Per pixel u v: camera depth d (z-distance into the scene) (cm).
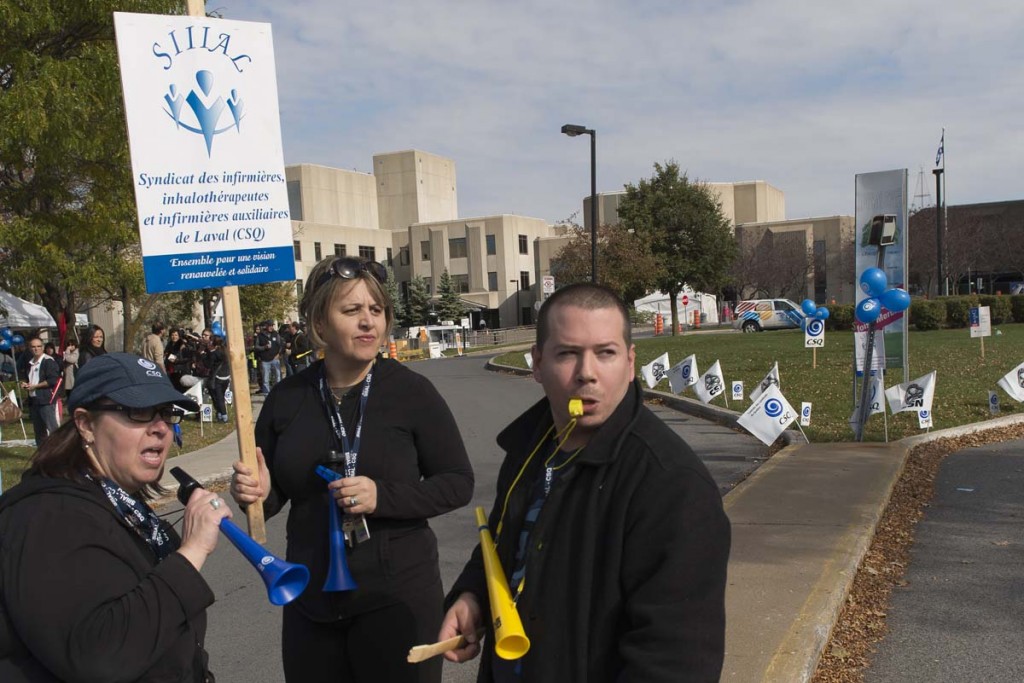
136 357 217
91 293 2539
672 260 4212
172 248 283
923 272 5512
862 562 568
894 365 1246
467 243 7662
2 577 182
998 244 5503
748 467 908
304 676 272
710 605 170
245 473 270
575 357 193
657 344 3259
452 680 427
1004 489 758
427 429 282
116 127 1230
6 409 1217
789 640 416
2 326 1981
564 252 3938
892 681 402
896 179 1199
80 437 210
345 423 278
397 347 4231
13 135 1117
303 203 7869
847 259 7412
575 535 187
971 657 423
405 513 265
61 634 179
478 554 233
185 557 197
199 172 288
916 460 902
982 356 1841
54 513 189
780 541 587
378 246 7869
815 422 1154
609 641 180
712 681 167
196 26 287
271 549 677
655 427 189
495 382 2208
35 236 1271
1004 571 543
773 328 4300
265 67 300
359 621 266
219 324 2494
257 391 2105
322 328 277
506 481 223
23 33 1206
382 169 8825
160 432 213
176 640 198
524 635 183
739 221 9262
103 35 1302
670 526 172
